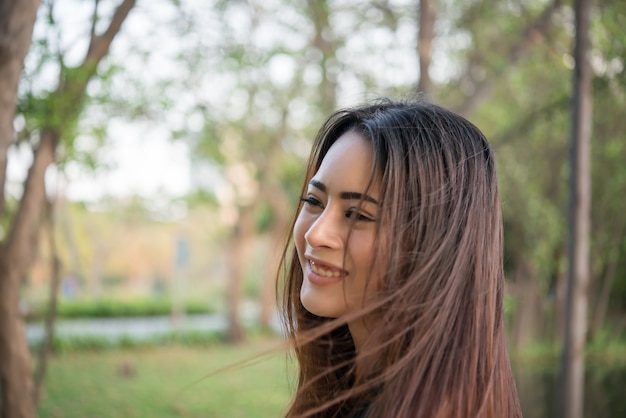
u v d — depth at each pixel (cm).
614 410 754
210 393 956
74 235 1631
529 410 772
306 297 103
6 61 311
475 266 98
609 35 610
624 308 1138
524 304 1072
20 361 454
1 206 328
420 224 96
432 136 101
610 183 890
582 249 516
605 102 711
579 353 517
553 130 900
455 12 773
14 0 311
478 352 96
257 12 803
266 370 1161
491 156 107
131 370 1105
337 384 126
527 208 973
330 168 102
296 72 927
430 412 90
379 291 97
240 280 1612
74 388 958
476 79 806
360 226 98
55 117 453
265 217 1914
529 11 752
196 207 1703
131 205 1593
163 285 3350
